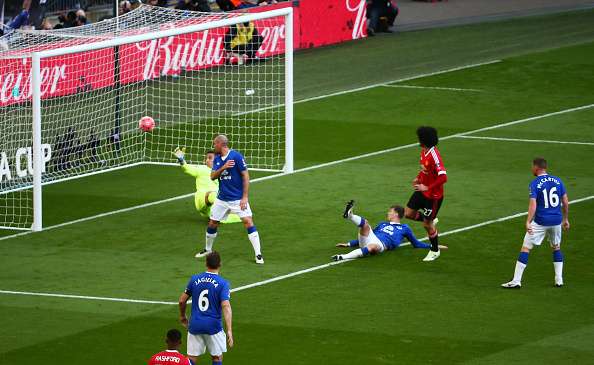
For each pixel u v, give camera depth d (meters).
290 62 52.66
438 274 39.09
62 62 61.97
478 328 34.16
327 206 47.47
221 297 29.89
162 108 64.94
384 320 34.88
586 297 36.75
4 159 52.03
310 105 66.56
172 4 78.38
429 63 76.50
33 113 45.06
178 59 68.88
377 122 62.81
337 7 83.88
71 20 70.00
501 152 56.12
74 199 49.81
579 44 80.75
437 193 40.12
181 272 39.75
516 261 40.34
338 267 39.94
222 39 71.25
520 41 82.56
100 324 34.84
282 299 36.84
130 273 39.66
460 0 100.25
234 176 40.22
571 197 48.22
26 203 49.12
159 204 48.75
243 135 60.62
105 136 59.12
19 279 39.09
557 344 32.81
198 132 61.09
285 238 43.38
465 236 43.16
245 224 40.47
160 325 34.78
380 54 79.88
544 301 36.38
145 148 58.16
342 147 57.78
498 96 68.06
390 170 53.19
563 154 55.62
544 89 69.56
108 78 64.56
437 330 34.03
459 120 63.00
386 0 86.38
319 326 34.47
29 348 32.97
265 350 32.66
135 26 60.81
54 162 54.75
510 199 47.97
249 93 65.62
